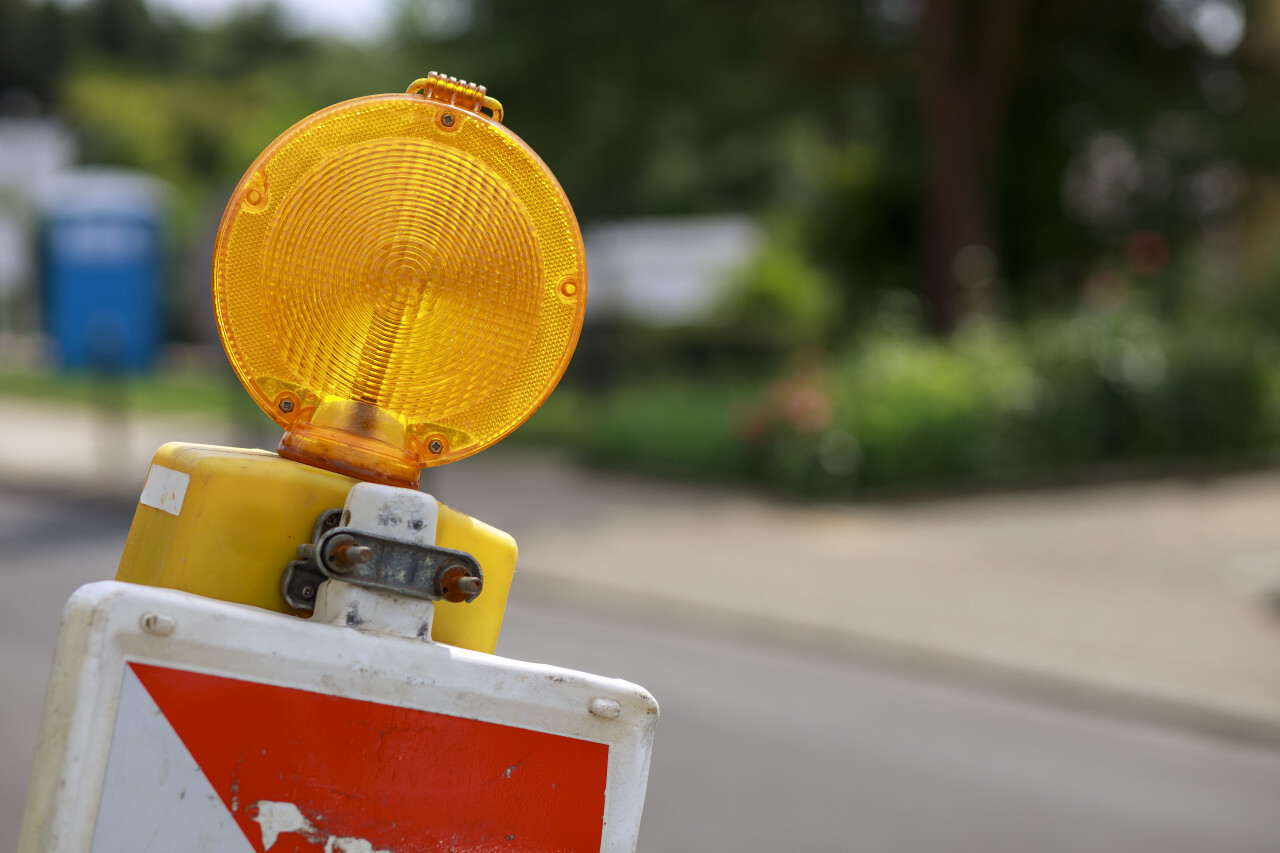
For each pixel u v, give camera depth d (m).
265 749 0.99
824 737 6.16
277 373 1.12
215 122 42.00
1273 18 21.56
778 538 11.35
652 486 13.99
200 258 14.48
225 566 1.06
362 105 1.10
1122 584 9.92
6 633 6.91
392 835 1.04
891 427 13.49
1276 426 16.06
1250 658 8.01
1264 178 22.30
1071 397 14.84
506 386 1.15
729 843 4.65
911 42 20.73
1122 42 21.52
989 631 8.48
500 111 1.16
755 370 24.36
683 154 27.20
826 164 24.22
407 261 1.12
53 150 33.59
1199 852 5.02
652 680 7.01
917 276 22.84
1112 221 22.94
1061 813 5.37
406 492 1.06
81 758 0.93
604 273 26.23
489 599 1.17
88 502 12.39
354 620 1.04
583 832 1.11
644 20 20.00
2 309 32.75
